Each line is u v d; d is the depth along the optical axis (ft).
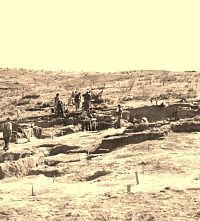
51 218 53.57
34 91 317.42
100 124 152.66
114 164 84.53
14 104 268.82
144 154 90.94
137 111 176.14
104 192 63.93
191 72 300.81
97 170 81.56
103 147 107.65
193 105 161.68
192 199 55.88
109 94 253.44
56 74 407.64
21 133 150.41
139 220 50.55
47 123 172.96
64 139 129.90
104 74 361.92
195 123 107.55
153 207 54.03
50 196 64.85
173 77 280.92
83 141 120.57
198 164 76.84
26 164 92.48
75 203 58.80
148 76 304.91
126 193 61.31
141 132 106.83
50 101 255.50
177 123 109.19
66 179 78.79
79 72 417.69
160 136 102.99
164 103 172.35
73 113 181.37
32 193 67.51
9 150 117.50
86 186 70.38
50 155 115.03
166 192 59.67
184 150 90.89
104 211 54.19
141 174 73.61
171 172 73.05
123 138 106.11
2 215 56.44
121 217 51.75
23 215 55.72
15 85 349.41
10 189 72.95
